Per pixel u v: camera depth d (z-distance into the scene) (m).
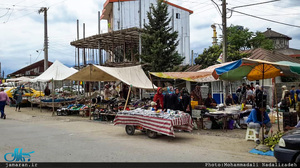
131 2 39.41
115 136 9.63
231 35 35.62
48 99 19.11
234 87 19.83
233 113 10.82
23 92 24.20
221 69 8.63
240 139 9.13
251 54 23.09
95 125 12.45
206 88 20.53
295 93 14.77
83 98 19.14
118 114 10.18
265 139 7.71
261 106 8.01
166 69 21.78
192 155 6.77
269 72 9.88
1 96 15.32
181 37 43.53
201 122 11.48
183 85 21.69
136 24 39.34
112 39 28.69
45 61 26.19
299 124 7.49
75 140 8.76
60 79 18.64
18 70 50.62
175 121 8.73
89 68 14.98
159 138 9.30
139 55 22.97
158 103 11.09
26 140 8.74
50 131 10.67
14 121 14.12
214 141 8.79
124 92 16.78
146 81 15.51
